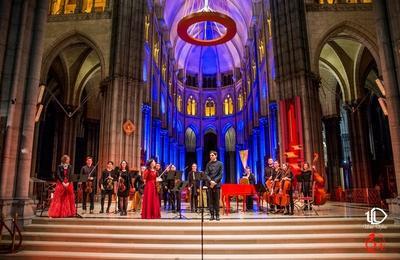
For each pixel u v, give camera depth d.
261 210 13.36
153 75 30.44
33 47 9.42
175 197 13.19
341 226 7.93
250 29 37.16
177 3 38.66
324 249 6.85
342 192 20.98
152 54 28.88
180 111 45.94
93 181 11.98
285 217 9.28
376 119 28.05
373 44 18.48
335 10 19.14
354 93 23.41
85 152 28.16
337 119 27.61
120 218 9.12
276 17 20.02
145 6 21.77
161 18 33.41
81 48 23.09
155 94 31.73
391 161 25.92
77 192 13.88
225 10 41.81
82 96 28.44
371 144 27.84
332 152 27.11
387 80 9.26
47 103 25.12
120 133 18.41
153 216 9.23
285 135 17.53
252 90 36.22
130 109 19.12
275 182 11.73
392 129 8.98
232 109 46.97
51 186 13.91
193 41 17.06
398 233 7.64
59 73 24.17
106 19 20.33
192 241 7.28
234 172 49.41
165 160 35.22
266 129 29.75
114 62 19.34
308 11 19.27
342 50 23.17
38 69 9.41
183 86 46.88
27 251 7.01
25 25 9.26
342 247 6.88
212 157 9.42
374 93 26.64
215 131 47.47
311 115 17.58
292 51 18.72
